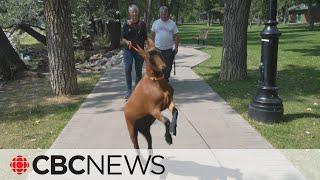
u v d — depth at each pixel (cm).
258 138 713
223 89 1145
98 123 825
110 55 2347
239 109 916
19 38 2477
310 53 2181
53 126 829
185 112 897
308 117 848
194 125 795
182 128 776
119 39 2712
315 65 1650
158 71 502
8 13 2064
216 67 1611
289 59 1881
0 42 1488
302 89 1146
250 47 2647
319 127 779
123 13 3269
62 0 1084
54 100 1064
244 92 1101
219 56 2020
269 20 807
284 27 6662
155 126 789
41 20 2195
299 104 964
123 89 1173
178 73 1457
